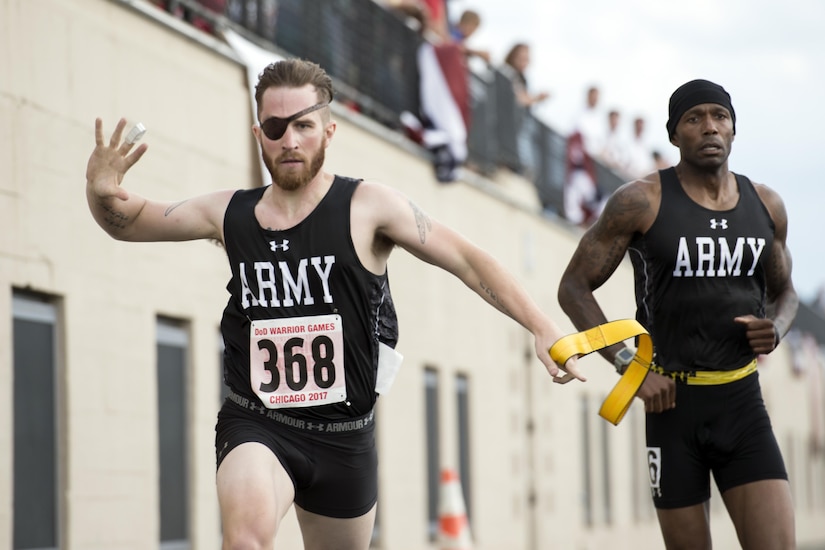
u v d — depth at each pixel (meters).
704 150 13.66
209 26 24.88
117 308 20.92
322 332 11.85
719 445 14.00
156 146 22.11
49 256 19.16
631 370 12.80
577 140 51.34
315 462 12.10
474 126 39.97
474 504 38.34
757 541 13.79
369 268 11.92
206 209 12.10
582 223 52.34
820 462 107.44
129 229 12.19
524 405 43.75
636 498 59.81
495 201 41.19
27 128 18.67
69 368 19.67
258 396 11.86
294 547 26.30
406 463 32.66
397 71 33.81
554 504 46.41
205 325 23.83
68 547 19.59
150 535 21.59
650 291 14.10
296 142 11.54
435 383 35.56
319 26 29.66
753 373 14.16
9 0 18.33
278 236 11.79
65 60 19.62
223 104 24.50
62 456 19.64
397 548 31.88
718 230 13.83
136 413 21.31
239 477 11.42
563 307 14.43
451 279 36.78
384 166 32.19
